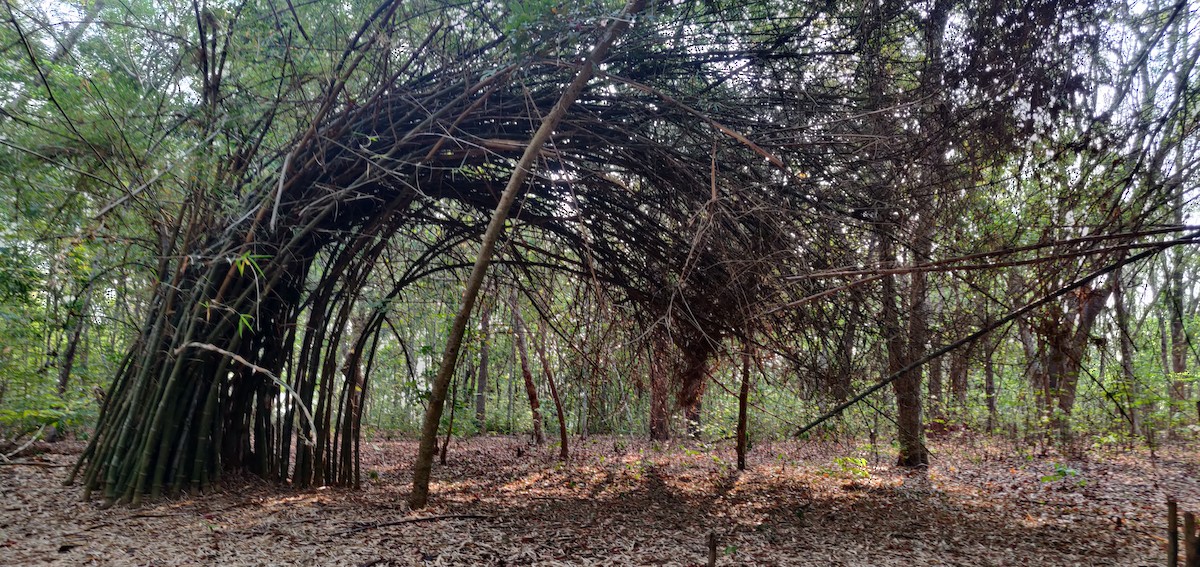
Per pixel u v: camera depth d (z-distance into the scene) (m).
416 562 4.87
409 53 6.69
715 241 6.06
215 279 6.64
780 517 6.96
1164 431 12.18
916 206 6.16
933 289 6.53
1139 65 5.48
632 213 6.92
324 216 6.69
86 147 6.36
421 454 6.50
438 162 6.87
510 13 5.89
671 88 6.57
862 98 6.35
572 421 13.98
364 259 7.55
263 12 6.34
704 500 7.78
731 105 6.51
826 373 6.79
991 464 10.73
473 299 6.15
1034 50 5.65
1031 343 6.67
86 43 6.54
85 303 7.58
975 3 5.77
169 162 6.44
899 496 8.12
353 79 6.81
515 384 16.16
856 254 6.35
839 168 6.40
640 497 7.86
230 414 7.61
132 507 6.21
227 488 7.12
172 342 6.54
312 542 5.29
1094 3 5.54
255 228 6.35
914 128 6.09
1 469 7.65
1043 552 5.77
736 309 6.54
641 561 5.18
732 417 11.34
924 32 6.03
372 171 6.75
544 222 7.29
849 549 5.79
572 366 8.64
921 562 5.43
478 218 7.78
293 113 6.86
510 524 6.20
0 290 6.75
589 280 7.51
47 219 6.73
